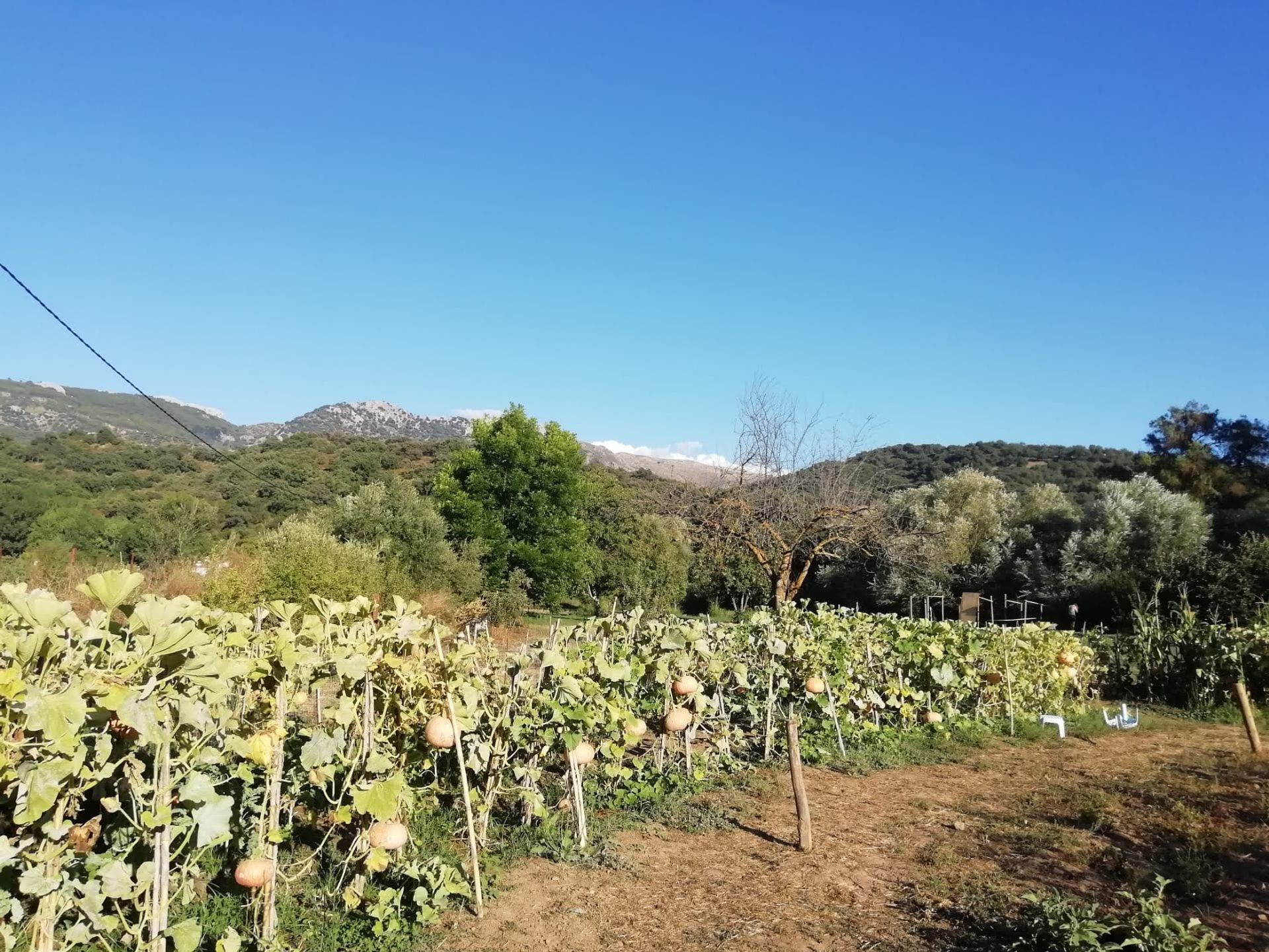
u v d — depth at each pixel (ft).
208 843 11.96
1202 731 39.78
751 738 30.81
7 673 9.73
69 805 11.12
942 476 133.59
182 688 12.04
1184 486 118.93
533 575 108.68
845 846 20.71
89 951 12.13
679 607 112.16
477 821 18.48
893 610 100.99
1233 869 19.61
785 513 74.54
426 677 17.01
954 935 15.60
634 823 21.62
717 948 15.06
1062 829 22.16
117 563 75.20
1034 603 91.91
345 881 16.31
